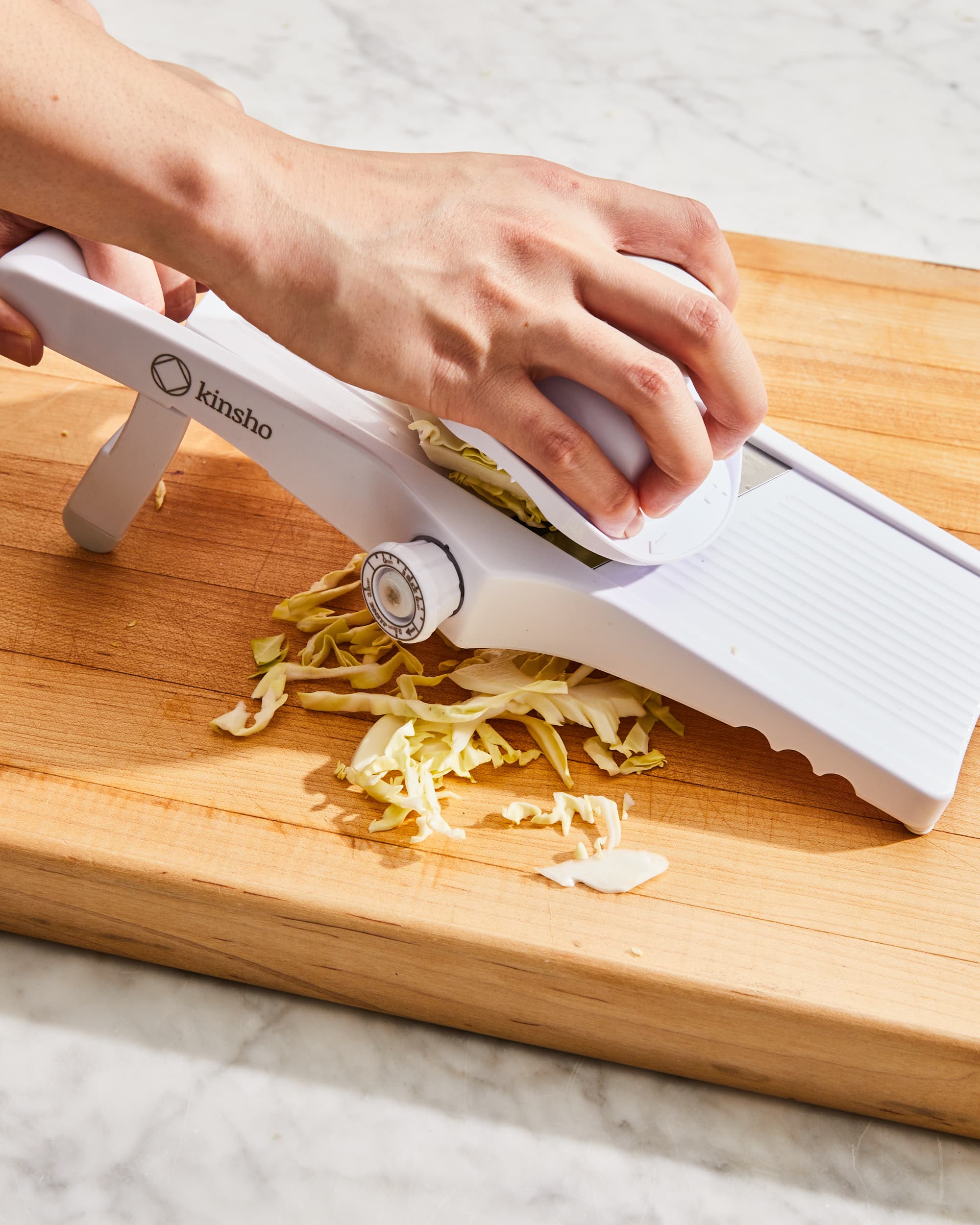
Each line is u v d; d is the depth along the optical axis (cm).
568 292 61
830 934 65
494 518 69
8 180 58
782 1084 66
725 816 70
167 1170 60
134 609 78
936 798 66
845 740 67
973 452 96
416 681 74
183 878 64
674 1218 61
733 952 63
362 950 64
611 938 63
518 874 66
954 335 105
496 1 165
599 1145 63
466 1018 67
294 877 64
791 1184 63
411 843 67
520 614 70
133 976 69
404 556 66
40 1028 65
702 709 70
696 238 69
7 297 68
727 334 61
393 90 146
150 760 69
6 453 88
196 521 85
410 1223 59
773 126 148
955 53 163
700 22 166
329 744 71
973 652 72
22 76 54
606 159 139
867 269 111
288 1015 68
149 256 62
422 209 61
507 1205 60
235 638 77
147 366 69
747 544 75
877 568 75
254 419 70
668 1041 65
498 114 144
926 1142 66
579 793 71
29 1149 60
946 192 139
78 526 79
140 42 149
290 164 61
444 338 60
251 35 153
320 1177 61
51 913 68
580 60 156
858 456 95
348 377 62
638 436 62
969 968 64
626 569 71
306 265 59
